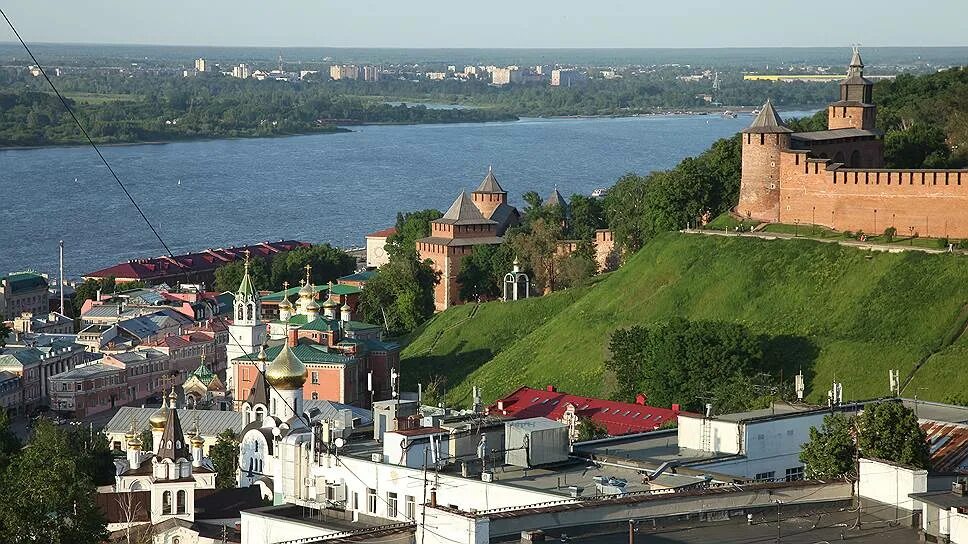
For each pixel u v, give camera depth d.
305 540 127.19
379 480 155.62
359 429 196.12
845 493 132.75
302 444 169.38
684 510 125.31
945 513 119.94
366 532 118.25
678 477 155.25
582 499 130.00
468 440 164.00
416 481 151.75
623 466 160.88
